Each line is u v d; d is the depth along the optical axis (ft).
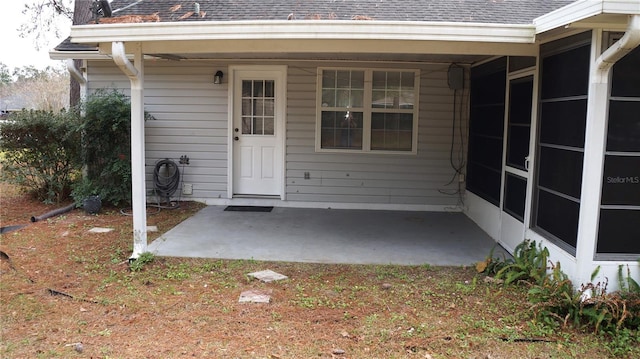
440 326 12.23
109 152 26.21
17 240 19.74
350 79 26.50
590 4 11.25
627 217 13.30
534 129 16.70
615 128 13.04
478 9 19.86
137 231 17.15
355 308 13.37
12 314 12.76
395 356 10.74
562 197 14.83
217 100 26.96
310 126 26.76
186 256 17.98
